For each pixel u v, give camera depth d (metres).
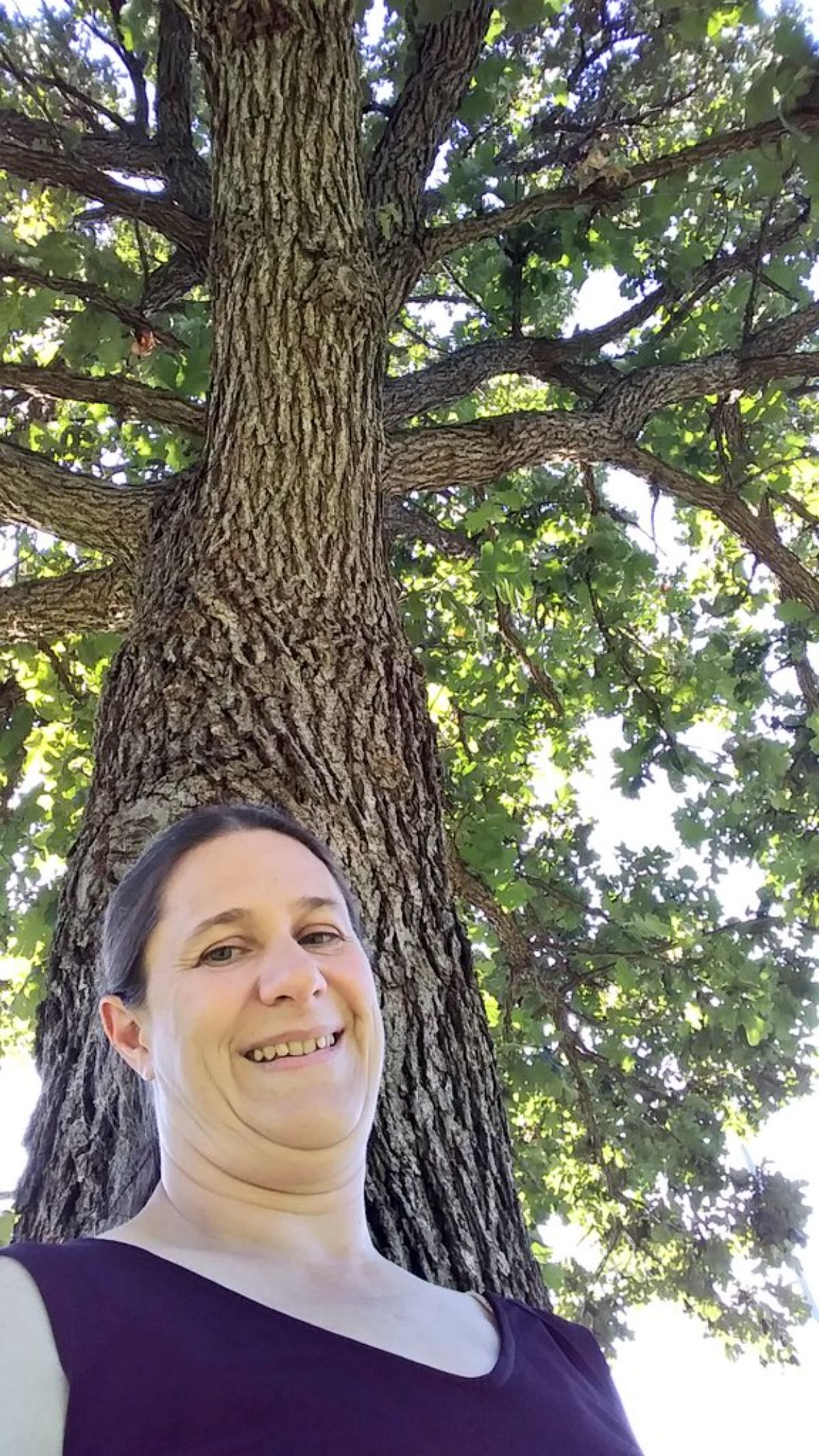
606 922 5.10
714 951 4.62
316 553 2.68
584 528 5.22
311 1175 1.31
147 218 3.55
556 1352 1.36
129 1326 0.99
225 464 2.78
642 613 5.77
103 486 3.11
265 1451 0.91
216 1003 1.32
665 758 4.87
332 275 2.88
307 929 1.46
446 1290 1.41
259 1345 1.02
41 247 3.36
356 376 2.89
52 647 4.36
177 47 4.36
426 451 3.54
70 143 3.55
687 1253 5.49
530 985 4.80
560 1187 5.94
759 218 4.82
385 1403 1.02
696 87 4.24
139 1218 1.28
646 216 4.16
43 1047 2.00
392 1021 1.97
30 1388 0.90
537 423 3.70
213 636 2.48
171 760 2.21
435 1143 1.86
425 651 5.05
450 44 4.11
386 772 2.37
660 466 4.05
